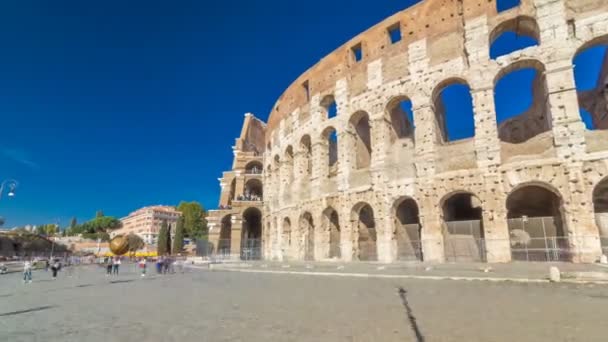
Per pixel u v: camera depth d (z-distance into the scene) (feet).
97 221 633.61
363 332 31.63
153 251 413.80
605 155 89.25
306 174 168.04
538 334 29.84
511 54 106.01
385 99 131.44
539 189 120.47
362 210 151.43
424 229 111.45
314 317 38.40
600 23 96.12
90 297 62.44
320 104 158.40
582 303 42.55
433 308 41.47
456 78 115.44
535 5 105.29
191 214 443.32
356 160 144.97
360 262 119.75
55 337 32.86
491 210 100.78
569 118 94.73
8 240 310.24
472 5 116.16
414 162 118.01
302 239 158.40
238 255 210.18
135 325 37.09
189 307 47.60
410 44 128.26
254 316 39.96
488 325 33.04
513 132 155.84
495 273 69.92
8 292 74.18
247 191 268.00
